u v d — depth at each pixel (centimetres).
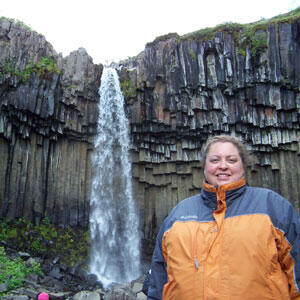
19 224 1130
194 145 1436
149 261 1416
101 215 1381
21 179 1175
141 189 1491
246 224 196
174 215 231
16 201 1145
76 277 1086
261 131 1338
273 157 1347
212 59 1371
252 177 1365
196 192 1458
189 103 1376
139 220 1455
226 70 1334
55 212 1270
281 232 195
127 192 1449
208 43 1366
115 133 1423
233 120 1348
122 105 1409
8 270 844
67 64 1341
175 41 1400
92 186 1392
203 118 1380
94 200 1384
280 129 1318
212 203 220
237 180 225
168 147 1461
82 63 1354
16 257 966
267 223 193
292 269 192
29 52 1207
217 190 219
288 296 181
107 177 1416
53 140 1302
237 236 193
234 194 215
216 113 1373
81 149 1397
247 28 1350
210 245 199
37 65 1202
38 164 1245
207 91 1368
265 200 206
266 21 1418
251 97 1318
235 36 1355
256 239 188
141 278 1198
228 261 189
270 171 1355
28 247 1088
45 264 1062
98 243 1333
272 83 1285
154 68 1390
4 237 1044
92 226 1350
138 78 1399
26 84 1158
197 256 199
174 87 1369
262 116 1323
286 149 1312
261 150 1338
